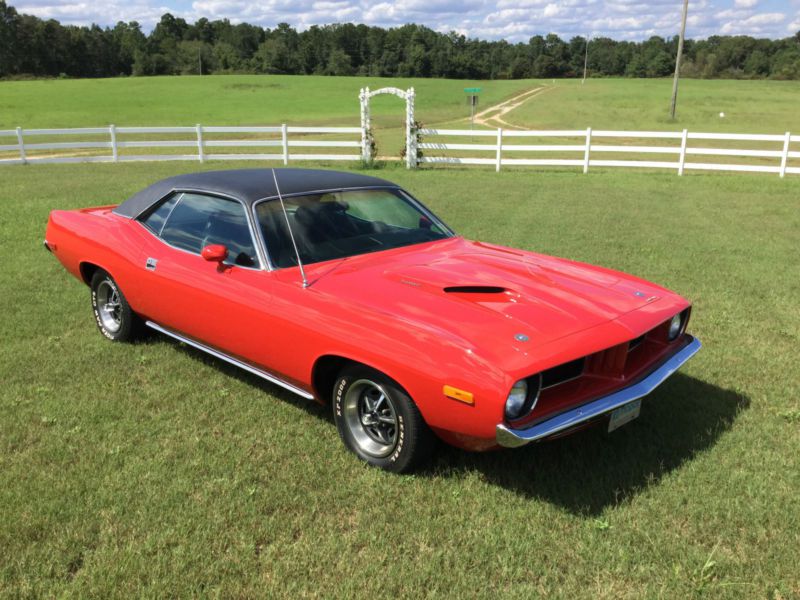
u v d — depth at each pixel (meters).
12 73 142.12
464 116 50.78
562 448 3.72
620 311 3.48
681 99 62.00
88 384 4.54
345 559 2.80
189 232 4.46
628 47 171.25
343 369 3.52
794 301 6.53
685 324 3.90
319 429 3.94
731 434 3.86
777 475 3.43
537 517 3.08
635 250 8.82
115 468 3.50
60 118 45.38
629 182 16.78
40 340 5.39
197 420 4.04
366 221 4.40
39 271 7.54
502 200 13.36
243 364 4.22
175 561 2.76
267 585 2.65
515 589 2.63
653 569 2.74
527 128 40.91
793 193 14.77
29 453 3.64
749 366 4.88
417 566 2.76
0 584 2.64
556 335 3.14
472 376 2.92
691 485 3.32
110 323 5.40
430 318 3.25
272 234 4.00
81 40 154.25
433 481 3.37
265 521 3.05
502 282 3.69
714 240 9.55
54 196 12.91
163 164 20.66
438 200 13.23
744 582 2.66
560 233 9.93
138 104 58.94
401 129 39.38
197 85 81.81
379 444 3.54
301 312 3.61
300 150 27.09
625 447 3.72
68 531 2.95
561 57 169.50
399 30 166.75
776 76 137.38
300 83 86.62
